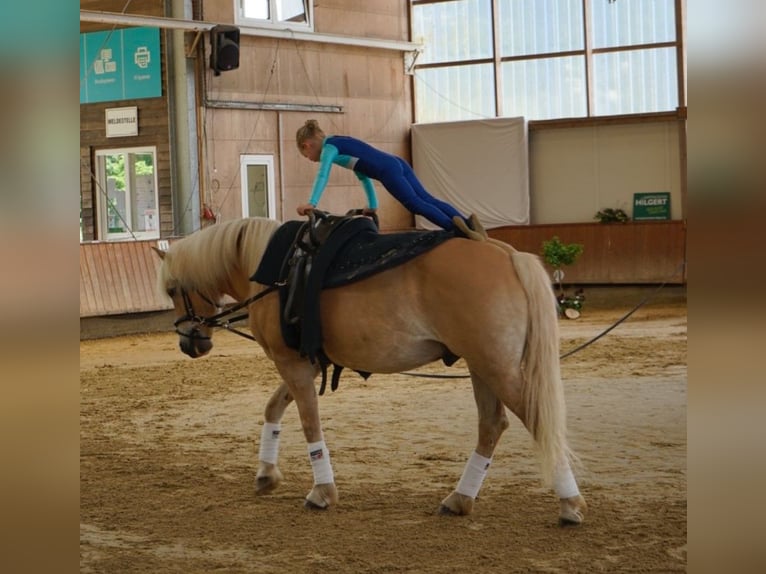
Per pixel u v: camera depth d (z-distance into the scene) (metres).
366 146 5.13
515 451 6.38
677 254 17.81
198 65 16.97
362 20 19.73
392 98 20.36
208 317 5.70
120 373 11.23
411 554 4.13
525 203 19.59
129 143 17.33
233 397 9.31
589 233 18.61
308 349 4.73
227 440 7.18
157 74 16.94
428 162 20.47
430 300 4.50
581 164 19.41
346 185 19.39
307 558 4.14
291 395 5.51
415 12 20.88
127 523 4.86
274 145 18.14
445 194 20.34
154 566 4.09
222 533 4.62
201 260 5.53
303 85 18.64
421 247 4.60
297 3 18.52
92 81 17.55
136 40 17.08
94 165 17.67
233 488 5.62
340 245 4.81
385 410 8.23
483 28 20.33
